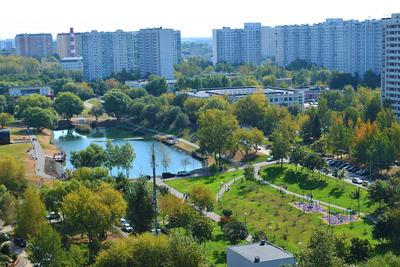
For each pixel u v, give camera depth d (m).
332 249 151.12
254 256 187.38
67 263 192.25
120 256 185.25
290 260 184.50
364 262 182.38
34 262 192.38
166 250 184.88
